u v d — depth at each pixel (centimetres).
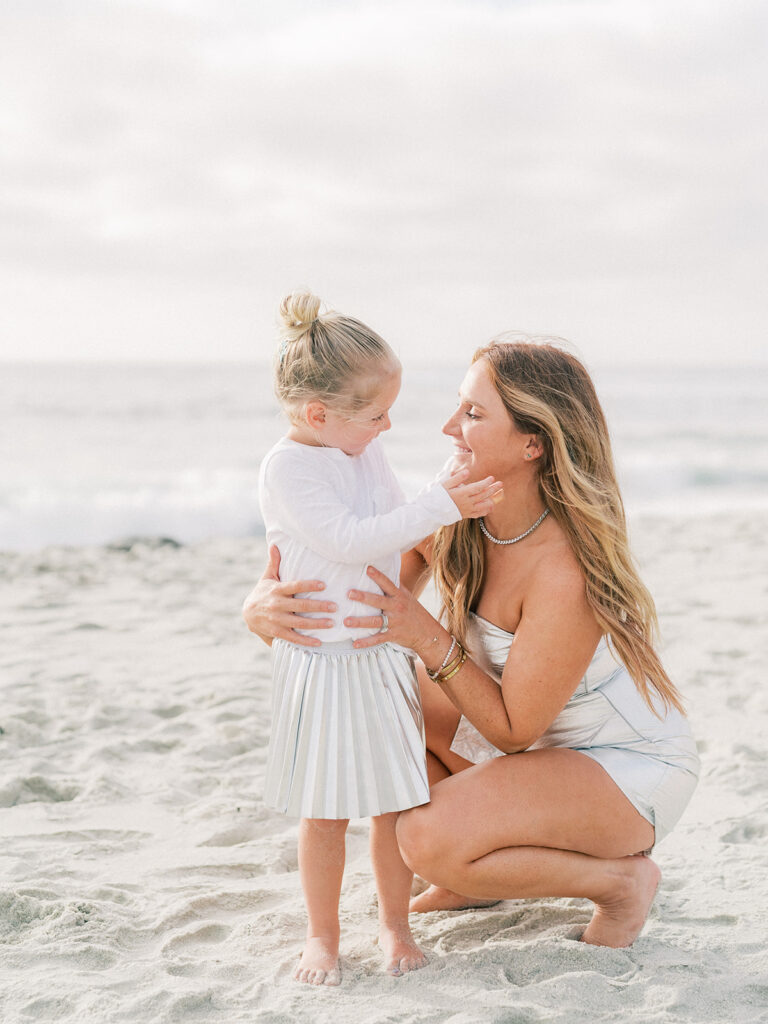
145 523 1142
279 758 247
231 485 1422
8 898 271
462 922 266
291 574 251
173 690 492
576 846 241
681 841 317
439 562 270
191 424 2327
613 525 246
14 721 428
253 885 292
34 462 1712
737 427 2423
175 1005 218
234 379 3769
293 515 244
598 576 244
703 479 1617
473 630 268
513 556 256
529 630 246
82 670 529
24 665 538
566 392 247
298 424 255
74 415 2442
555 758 245
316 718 241
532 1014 212
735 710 453
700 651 556
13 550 984
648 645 251
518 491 254
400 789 239
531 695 244
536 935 257
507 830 235
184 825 337
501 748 254
